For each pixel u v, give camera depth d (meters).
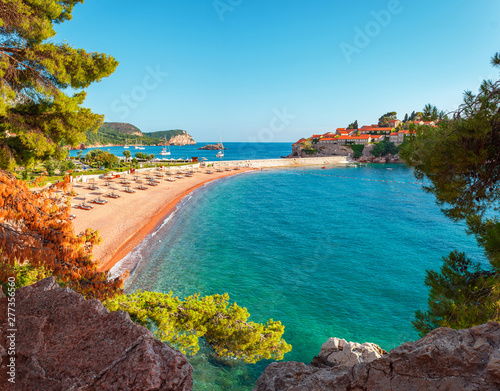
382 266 29.12
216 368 14.77
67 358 2.81
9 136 13.50
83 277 8.88
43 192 9.62
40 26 12.46
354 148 167.38
